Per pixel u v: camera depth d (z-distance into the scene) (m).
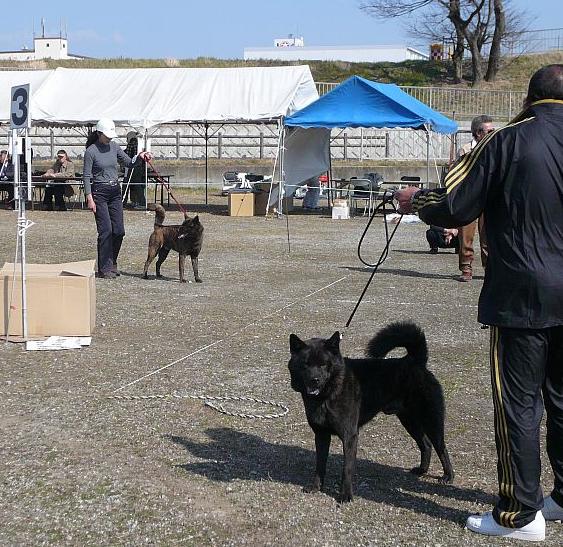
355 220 21.30
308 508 4.35
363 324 8.79
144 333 8.33
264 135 34.34
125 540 3.97
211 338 8.14
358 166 31.94
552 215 3.71
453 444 5.34
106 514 4.25
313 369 4.26
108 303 9.84
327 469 4.93
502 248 3.79
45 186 22.83
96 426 5.61
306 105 23.00
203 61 44.56
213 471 4.86
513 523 3.93
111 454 5.11
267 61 45.47
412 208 4.16
